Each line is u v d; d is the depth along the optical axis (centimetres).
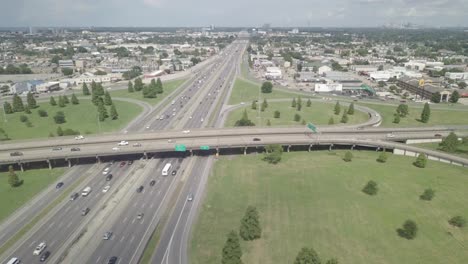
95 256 8712
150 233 9619
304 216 10231
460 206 10856
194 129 17700
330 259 7544
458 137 17125
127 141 15712
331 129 17838
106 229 9838
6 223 10131
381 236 9306
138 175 13325
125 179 12988
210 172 13538
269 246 8869
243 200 11288
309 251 7469
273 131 17288
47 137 17025
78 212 10731
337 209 10606
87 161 14675
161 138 16162
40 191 12062
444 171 13562
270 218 10156
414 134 17425
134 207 11006
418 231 9531
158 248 8956
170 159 14850
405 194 11588
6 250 8969
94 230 9800
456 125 19525
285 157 15125
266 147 14950
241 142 15438
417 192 11744
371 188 11512
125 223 10125
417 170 13625
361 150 16250
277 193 11694
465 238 9288
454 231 9581
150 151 14538
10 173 12219
